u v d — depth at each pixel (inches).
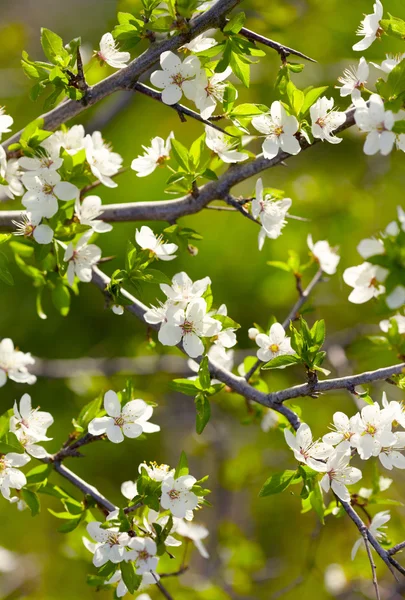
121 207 71.0
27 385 113.0
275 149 68.2
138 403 68.2
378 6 68.2
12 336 111.3
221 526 89.0
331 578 79.0
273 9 87.7
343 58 96.1
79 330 112.8
